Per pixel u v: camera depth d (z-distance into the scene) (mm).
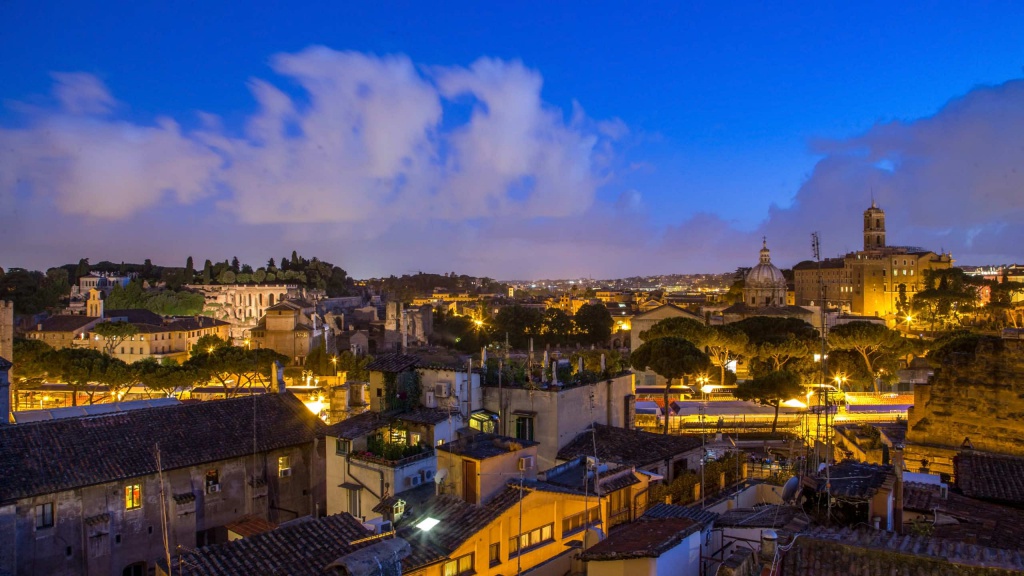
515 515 31719
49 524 38406
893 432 62500
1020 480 34125
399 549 26359
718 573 19641
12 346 107375
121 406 54312
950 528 27625
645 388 113875
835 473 29438
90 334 165500
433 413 46000
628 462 46125
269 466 48562
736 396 85312
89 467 40312
